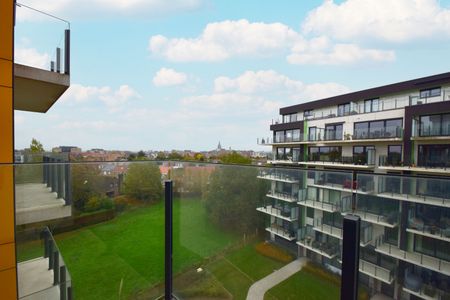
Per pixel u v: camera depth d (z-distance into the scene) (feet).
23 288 7.06
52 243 7.91
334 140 47.91
